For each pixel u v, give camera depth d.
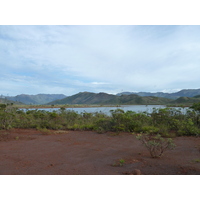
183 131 8.33
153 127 9.04
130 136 8.23
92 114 14.89
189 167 4.02
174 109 11.36
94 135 8.73
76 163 4.49
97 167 4.16
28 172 3.85
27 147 6.37
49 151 5.79
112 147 6.29
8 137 8.18
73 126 10.77
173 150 5.68
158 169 3.94
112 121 9.97
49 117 12.62
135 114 11.17
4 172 3.85
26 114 15.95
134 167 4.10
